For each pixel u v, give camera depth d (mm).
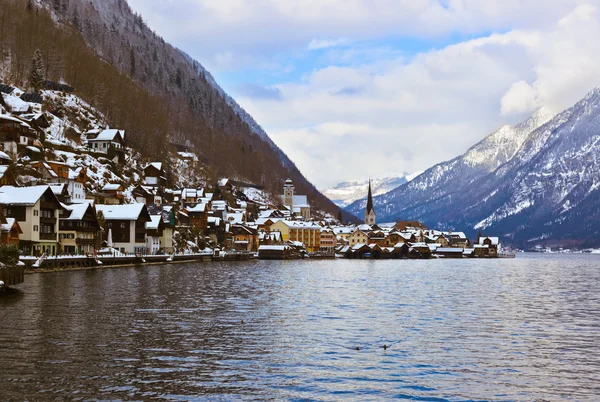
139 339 50969
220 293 88500
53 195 132125
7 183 139000
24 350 45812
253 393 37812
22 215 124250
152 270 136875
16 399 35094
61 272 118688
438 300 86812
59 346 47438
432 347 51312
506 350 50656
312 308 73938
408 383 40688
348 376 41906
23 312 63031
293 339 53156
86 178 195875
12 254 81875
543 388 40156
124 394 36656
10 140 180250
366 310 73312
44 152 194500
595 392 39406
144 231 173000
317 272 155750
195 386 38688
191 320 61375
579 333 59156
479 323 64562
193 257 196375
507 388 40031
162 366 42781
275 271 154375
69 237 141875
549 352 50188
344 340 53344
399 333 57406
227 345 49938
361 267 193375
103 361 43438
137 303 72750
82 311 64750
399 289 105000
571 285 122875
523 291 105812
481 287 113750
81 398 35688
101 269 133375
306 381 40500
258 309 71500
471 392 39094
